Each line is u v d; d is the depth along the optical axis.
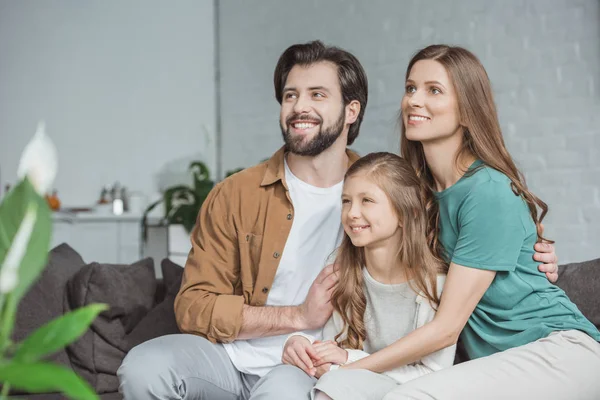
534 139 3.62
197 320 1.96
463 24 3.94
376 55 4.46
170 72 5.97
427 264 1.76
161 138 5.93
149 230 5.27
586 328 1.71
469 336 1.80
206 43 5.98
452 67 1.80
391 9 4.36
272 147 5.38
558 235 3.53
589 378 1.60
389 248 1.79
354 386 1.55
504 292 1.73
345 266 1.86
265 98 5.42
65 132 5.71
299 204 2.05
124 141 5.84
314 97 2.04
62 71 5.71
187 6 5.98
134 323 2.47
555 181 3.54
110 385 2.37
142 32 5.92
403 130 1.95
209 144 5.85
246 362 1.98
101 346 2.39
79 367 2.38
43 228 0.81
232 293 2.06
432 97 1.80
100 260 5.04
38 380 0.72
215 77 5.95
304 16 5.02
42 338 0.80
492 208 1.71
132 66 5.89
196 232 2.13
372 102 4.48
